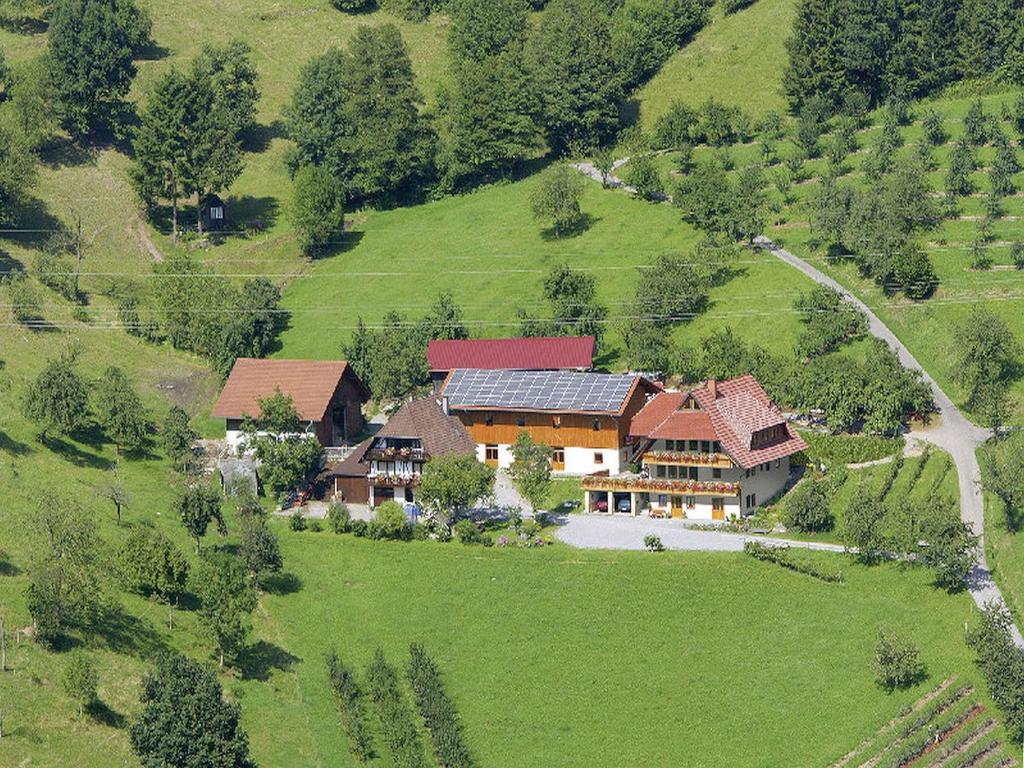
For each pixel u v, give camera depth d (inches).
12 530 7401.6
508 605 7416.3
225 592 7022.6
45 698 6279.5
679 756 6412.4
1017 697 6417.3
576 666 6978.4
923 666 6815.9
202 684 5994.1
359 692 6742.1
